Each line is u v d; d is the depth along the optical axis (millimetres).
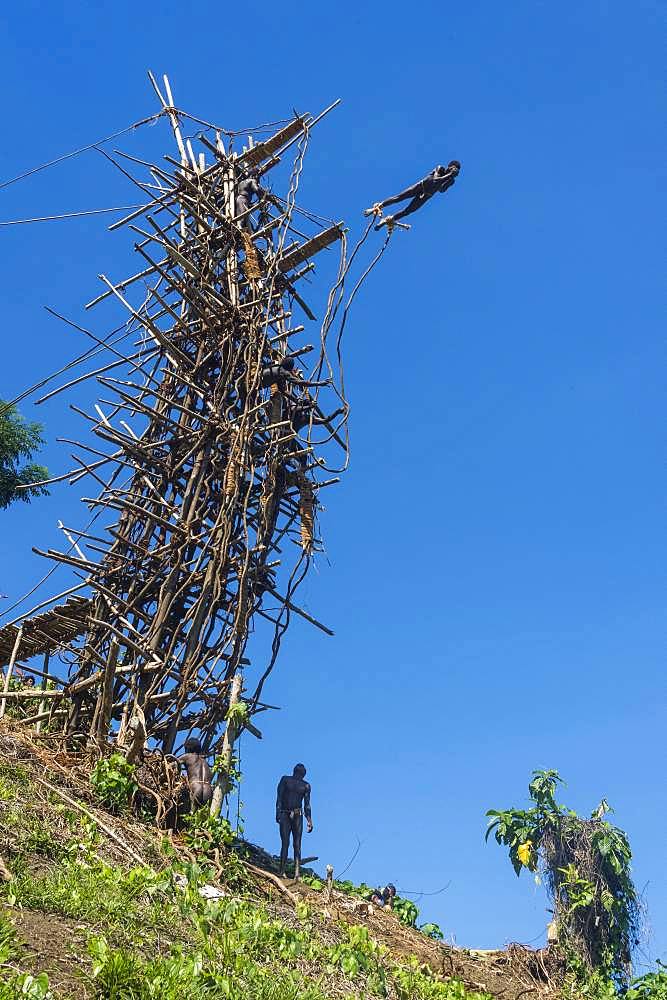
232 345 20234
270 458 19594
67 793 14961
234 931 12773
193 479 19219
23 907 10930
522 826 20453
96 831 14148
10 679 18922
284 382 20094
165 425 19406
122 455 19266
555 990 17766
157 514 19172
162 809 15797
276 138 22109
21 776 14797
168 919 12234
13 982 9023
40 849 12742
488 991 16594
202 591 18125
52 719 17781
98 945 10250
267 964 12602
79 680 18188
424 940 17453
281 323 20859
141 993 9906
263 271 21172
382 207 18531
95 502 18094
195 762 16703
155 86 23344
